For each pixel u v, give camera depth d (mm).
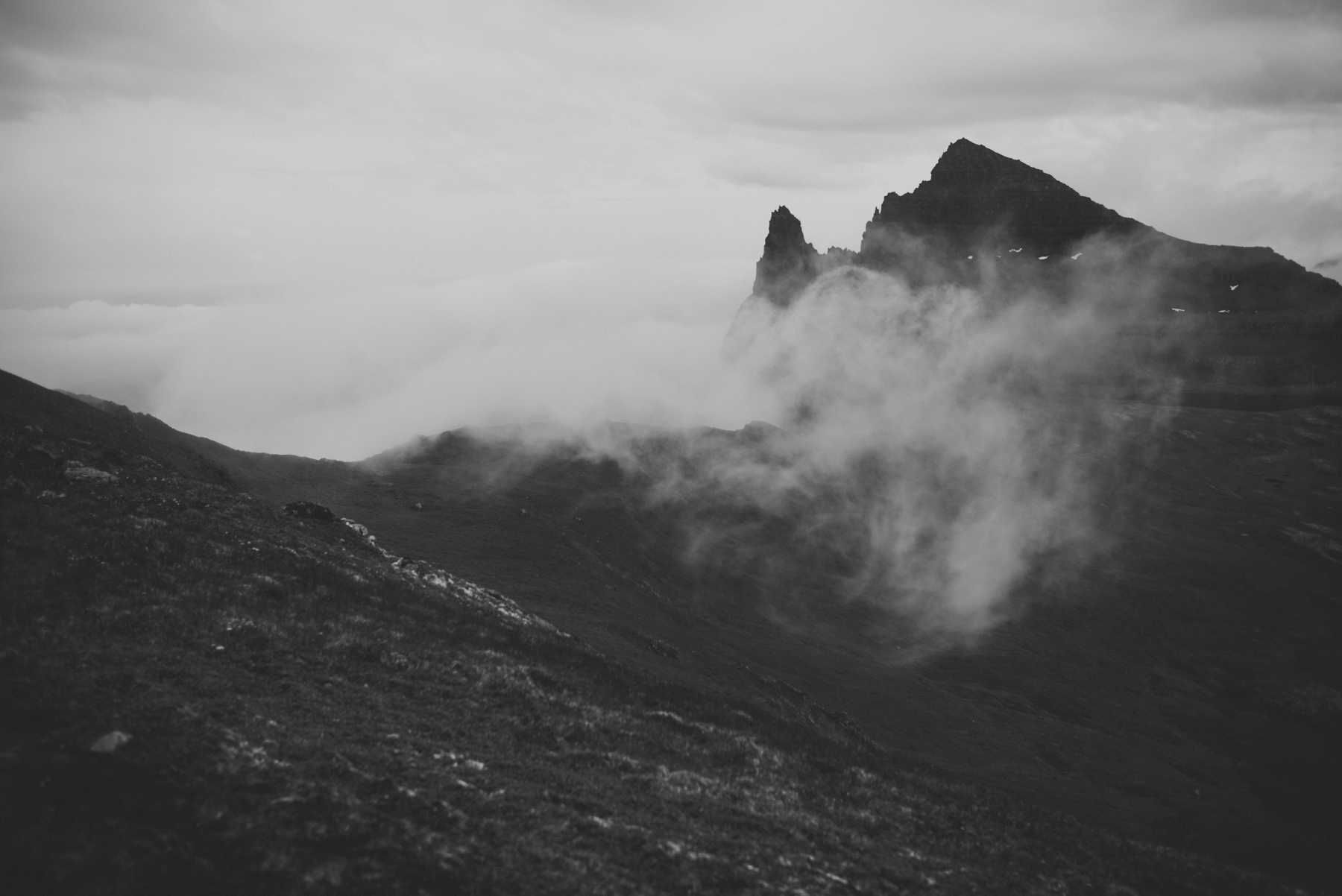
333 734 36000
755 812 40625
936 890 37250
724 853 34562
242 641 43531
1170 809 105438
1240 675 191500
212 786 28562
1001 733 127438
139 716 31469
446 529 124625
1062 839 50062
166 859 24875
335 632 48656
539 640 64062
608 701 52094
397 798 31234
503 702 46688
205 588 48219
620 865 31625
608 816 35344
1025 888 41125
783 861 35188
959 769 103062
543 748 42094
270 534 62656
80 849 24359
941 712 129625
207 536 56250
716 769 46344
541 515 147750
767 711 78375
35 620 39188
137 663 37250
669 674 82312
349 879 26422
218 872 25328
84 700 31688
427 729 39906
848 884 34812
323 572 58094
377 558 73000
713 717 56438
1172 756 138500
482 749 39312
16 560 44969
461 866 28141
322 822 28312
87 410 95500
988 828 48469
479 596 75688
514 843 30766
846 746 65125
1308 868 91125
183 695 35062
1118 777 116625
